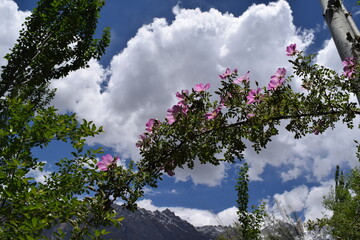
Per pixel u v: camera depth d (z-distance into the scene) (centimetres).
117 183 204
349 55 204
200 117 210
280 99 205
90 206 192
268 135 214
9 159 229
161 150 212
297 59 216
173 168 215
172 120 210
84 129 250
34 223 169
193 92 209
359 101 205
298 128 219
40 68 931
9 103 257
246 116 211
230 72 216
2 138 238
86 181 225
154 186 209
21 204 195
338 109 212
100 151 246
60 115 251
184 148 211
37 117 243
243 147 212
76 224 180
